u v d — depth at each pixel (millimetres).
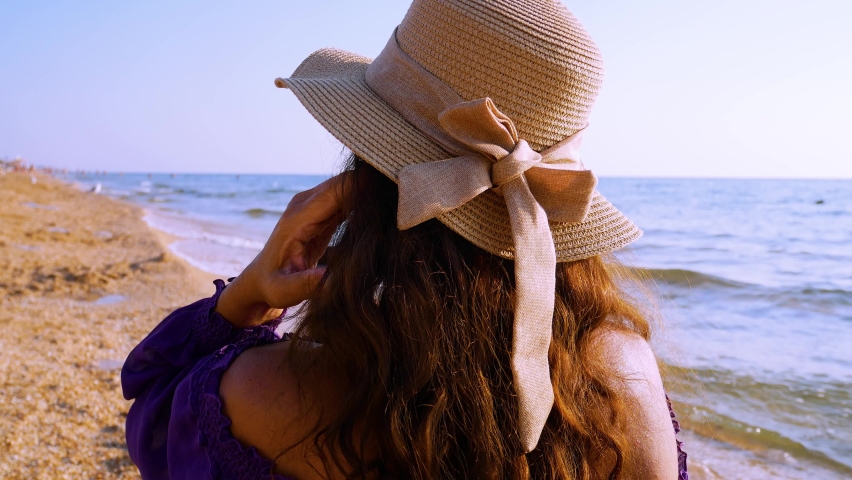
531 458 998
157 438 1197
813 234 23344
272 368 1047
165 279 10344
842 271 13727
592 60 1078
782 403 5211
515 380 902
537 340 925
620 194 61875
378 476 1007
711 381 5770
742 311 9188
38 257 11711
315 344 1054
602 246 1090
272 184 89062
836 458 4266
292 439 1018
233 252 15078
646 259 16547
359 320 987
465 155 1000
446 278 1002
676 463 1031
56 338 6438
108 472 3775
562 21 1061
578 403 1002
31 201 28250
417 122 1062
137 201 40375
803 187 81500
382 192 1073
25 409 4535
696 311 9125
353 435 999
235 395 1034
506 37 1021
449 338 986
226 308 1254
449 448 994
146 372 1288
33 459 3865
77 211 25469
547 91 1038
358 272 1016
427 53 1069
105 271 10617
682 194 60750
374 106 1102
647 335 1191
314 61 1392
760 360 6465
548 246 963
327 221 1184
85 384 5105
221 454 1017
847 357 6566
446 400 979
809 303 9766
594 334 1070
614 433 994
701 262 15844
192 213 30328
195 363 1259
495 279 1019
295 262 1155
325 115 1088
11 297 8312
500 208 1035
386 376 975
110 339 6527
